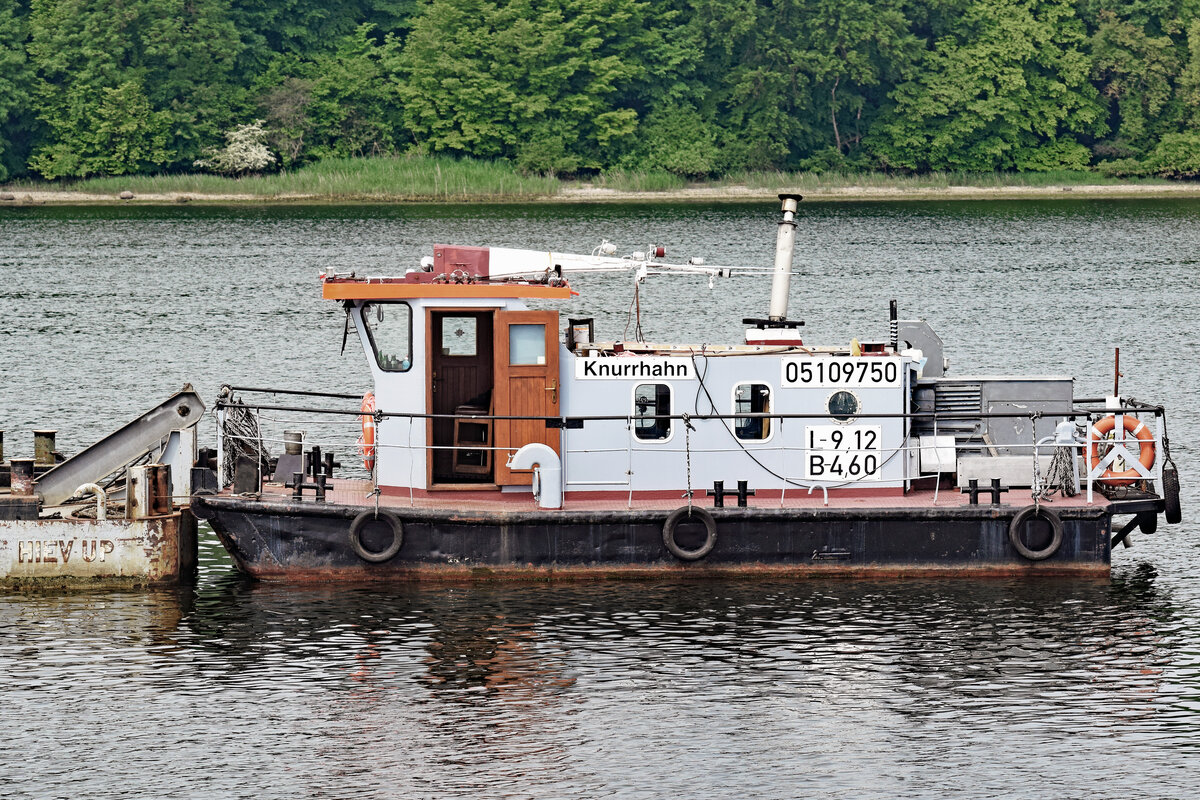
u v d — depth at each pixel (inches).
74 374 6146.7
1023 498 3427.7
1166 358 6432.1
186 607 3250.5
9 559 3351.4
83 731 2684.5
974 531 3346.5
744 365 3388.3
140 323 7647.6
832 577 3353.8
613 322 7519.7
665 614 3184.1
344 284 3299.7
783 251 3558.1
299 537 3319.4
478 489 3388.3
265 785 2507.4
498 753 2613.2
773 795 2477.9
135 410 5408.5
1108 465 3442.4
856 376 3395.7
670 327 7372.1
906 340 3545.8
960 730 2694.4
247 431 3474.4
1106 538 3361.2
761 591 3309.5
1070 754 2608.3
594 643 3041.3
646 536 3321.9
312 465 3491.6
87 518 3385.8
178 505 3481.8
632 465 3383.4
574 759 2591.0
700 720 2728.8
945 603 3253.0
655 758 2596.0
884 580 3358.8
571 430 3366.1
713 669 2928.2
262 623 3147.1
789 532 3326.8
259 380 6028.5
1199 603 3280.0
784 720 2731.3
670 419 3380.9
